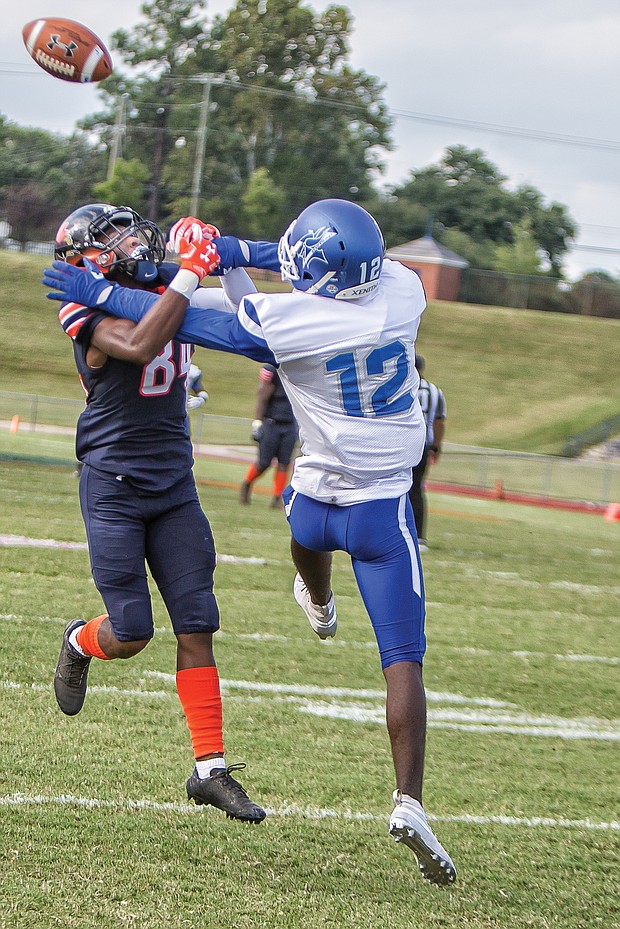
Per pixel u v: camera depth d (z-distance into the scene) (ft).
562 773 52.60
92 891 35.01
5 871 35.73
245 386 427.33
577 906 37.68
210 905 34.91
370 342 37.76
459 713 62.23
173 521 42.16
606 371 474.49
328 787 47.14
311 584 45.44
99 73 45.80
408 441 39.52
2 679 57.62
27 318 457.27
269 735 53.88
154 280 41.22
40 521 116.06
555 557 135.13
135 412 41.14
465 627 86.33
